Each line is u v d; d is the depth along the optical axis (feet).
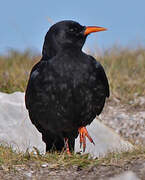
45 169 34.27
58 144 40.60
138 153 35.12
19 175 33.37
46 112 38.32
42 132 40.68
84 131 39.24
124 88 61.46
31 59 65.98
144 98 59.82
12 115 47.42
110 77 61.87
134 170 31.60
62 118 38.34
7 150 37.22
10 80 56.85
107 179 30.42
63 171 33.86
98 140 48.32
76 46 39.09
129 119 55.16
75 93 37.65
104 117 55.88
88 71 37.91
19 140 44.86
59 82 37.47
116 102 59.31
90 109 38.70
